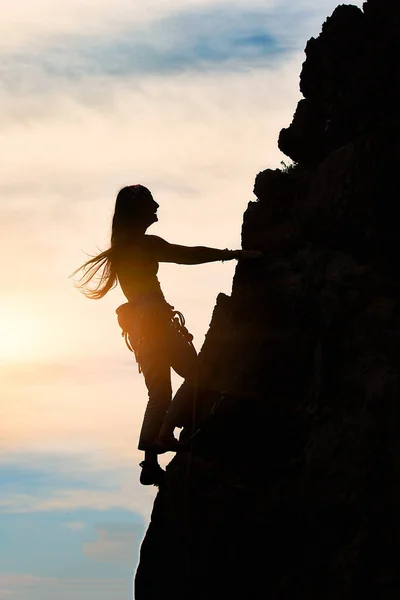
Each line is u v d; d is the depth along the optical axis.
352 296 8.45
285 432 8.60
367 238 8.59
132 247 8.52
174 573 8.73
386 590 7.77
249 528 8.46
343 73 9.17
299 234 8.92
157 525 9.01
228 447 8.78
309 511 8.19
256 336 8.80
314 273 8.66
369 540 7.88
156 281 8.58
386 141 8.68
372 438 8.02
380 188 8.59
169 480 8.88
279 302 8.77
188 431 8.89
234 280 9.02
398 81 8.92
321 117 9.37
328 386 8.41
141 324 8.45
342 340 8.46
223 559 8.51
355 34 9.19
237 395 8.73
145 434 8.55
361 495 7.96
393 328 8.33
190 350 8.54
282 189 9.24
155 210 8.70
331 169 8.76
